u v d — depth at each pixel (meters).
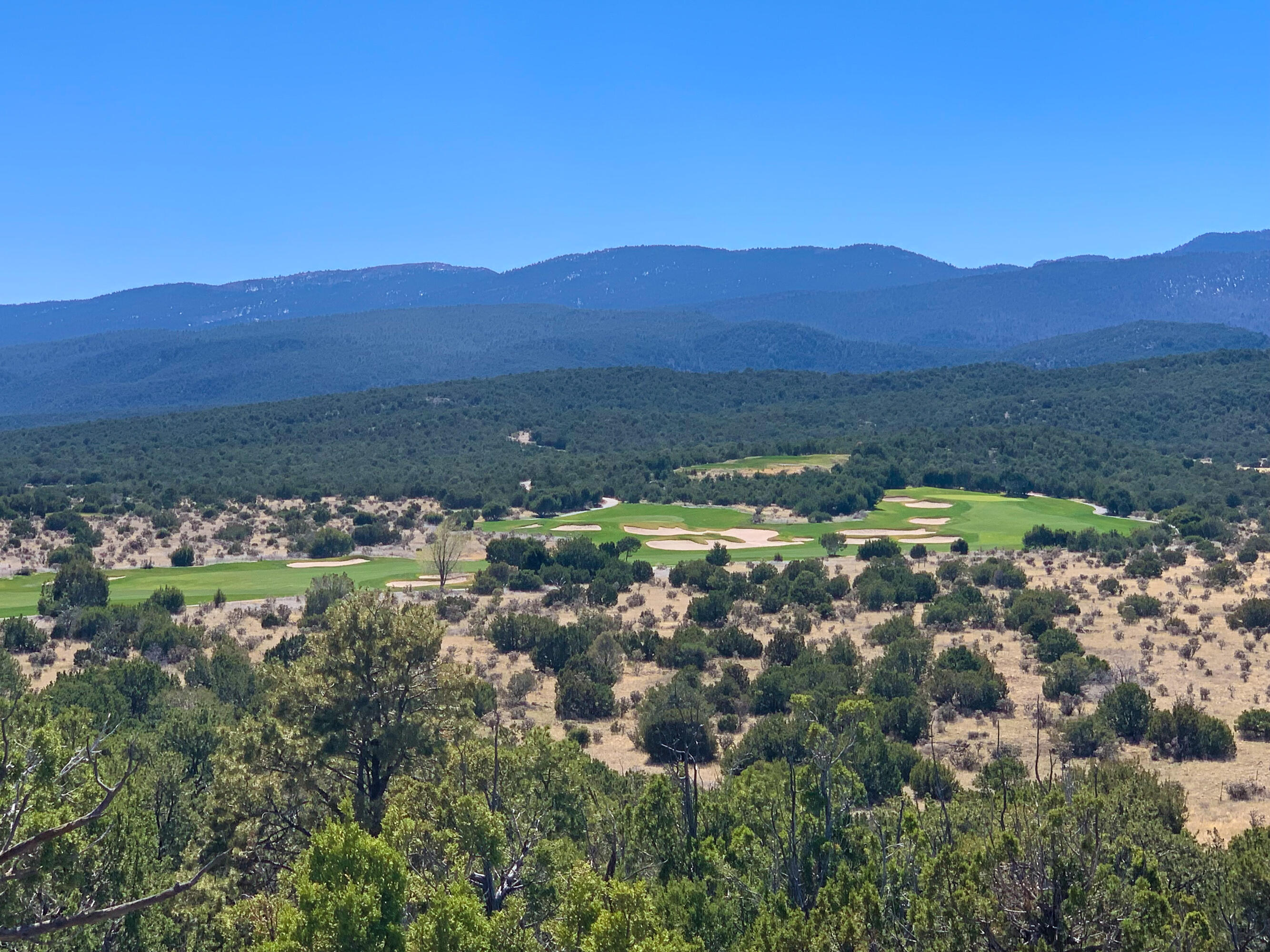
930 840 26.27
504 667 69.56
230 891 27.55
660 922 21.94
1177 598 89.38
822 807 28.84
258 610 87.81
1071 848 20.19
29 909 20.22
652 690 58.44
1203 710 53.50
